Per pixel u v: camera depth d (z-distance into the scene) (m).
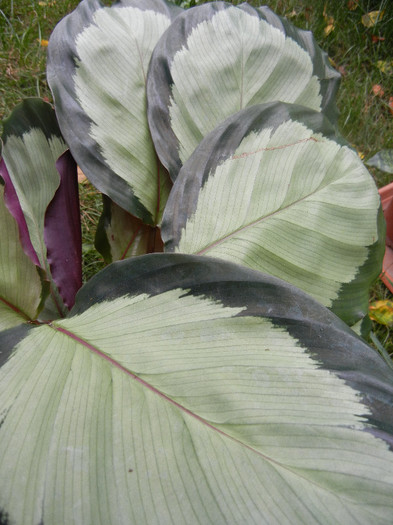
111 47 0.29
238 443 0.16
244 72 0.29
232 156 0.25
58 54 0.27
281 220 0.24
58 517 0.15
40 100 0.27
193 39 0.29
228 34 0.29
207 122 0.28
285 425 0.17
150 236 0.30
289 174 0.25
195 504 0.15
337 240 0.24
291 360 0.18
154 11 0.31
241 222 0.24
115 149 0.27
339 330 0.19
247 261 0.23
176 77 0.28
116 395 0.18
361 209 0.25
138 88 0.28
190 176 0.25
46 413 0.17
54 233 0.26
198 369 0.18
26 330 0.21
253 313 0.19
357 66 0.56
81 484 0.15
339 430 0.16
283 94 0.30
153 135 0.27
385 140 0.51
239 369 0.18
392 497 0.15
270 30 0.31
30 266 0.24
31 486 0.15
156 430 0.17
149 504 0.15
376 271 0.25
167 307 0.20
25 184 0.26
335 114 0.31
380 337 0.38
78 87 0.27
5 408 0.17
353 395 0.17
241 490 0.15
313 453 0.16
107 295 0.21
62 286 0.26
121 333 0.20
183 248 0.24
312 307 0.19
